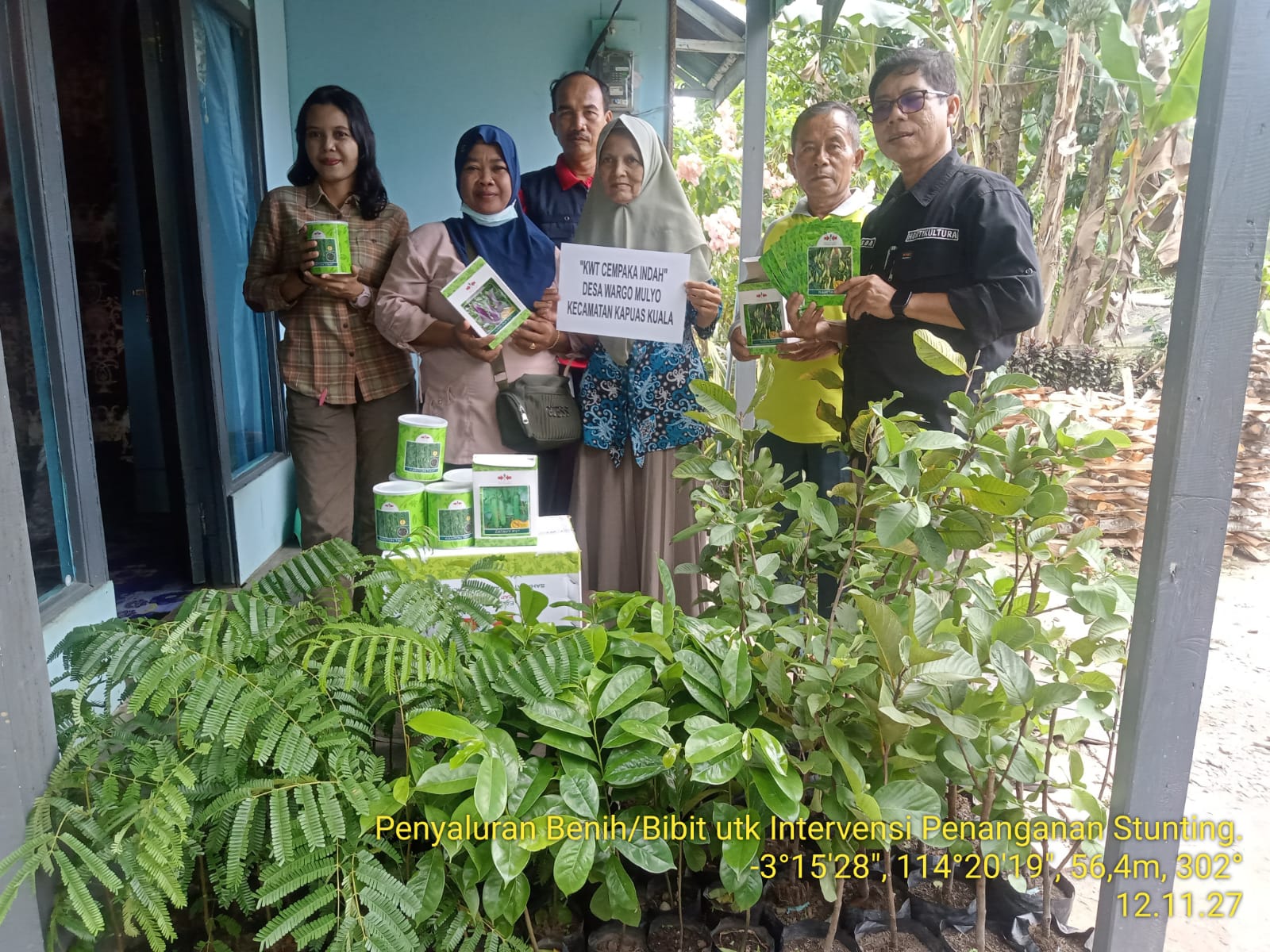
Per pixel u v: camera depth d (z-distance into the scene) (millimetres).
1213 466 1368
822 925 1630
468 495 2076
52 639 2250
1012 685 1376
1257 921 1855
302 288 2760
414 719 1341
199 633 1468
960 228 2164
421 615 1582
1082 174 2645
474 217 2660
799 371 2719
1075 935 1646
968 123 2754
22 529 1287
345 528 2953
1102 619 1547
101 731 1417
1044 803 1683
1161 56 2453
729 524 1659
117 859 1323
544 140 4668
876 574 1661
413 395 3070
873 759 1530
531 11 4500
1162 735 1456
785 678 1511
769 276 2361
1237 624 3547
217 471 3645
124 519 4770
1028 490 1505
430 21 4477
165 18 3275
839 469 2750
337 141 2770
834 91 3580
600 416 2602
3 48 2191
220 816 1346
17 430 2264
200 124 3471
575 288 2453
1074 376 3041
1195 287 1305
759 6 3283
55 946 1306
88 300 4676
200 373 3559
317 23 4449
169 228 3430
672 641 1652
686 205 2576
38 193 2283
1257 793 2375
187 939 1569
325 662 1379
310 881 1300
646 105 4641
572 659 1527
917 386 2250
